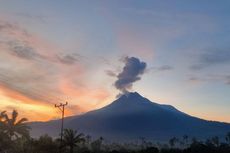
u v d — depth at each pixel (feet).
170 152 431.02
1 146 350.43
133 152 439.63
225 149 442.91
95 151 455.63
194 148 428.15
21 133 360.69
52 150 378.12
